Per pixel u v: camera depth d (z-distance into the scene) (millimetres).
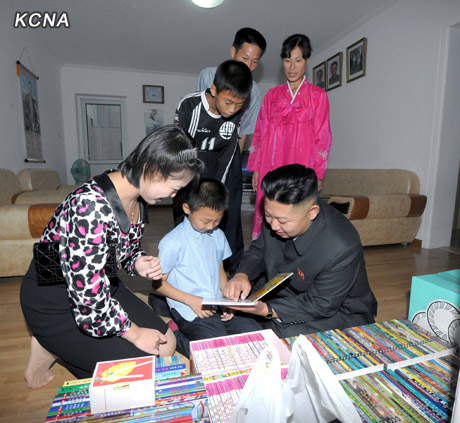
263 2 3615
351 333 987
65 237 803
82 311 851
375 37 3961
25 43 3869
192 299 1362
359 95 4297
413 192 3473
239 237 2236
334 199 3273
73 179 5898
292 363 696
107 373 711
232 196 2121
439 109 3223
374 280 2430
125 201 894
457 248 3387
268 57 5219
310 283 1267
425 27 3307
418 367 844
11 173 3096
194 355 896
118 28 4215
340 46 4586
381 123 3953
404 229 3352
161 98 6066
